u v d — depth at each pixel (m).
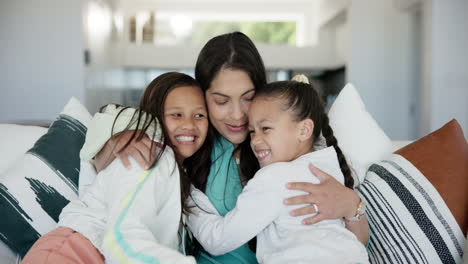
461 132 1.51
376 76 5.73
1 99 5.16
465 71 4.39
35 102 5.16
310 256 1.11
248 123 1.38
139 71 7.20
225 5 8.09
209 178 1.41
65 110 1.61
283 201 1.18
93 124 1.32
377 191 1.42
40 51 5.13
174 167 1.26
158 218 1.23
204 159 1.42
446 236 1.32
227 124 1.39
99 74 5.88
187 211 1.33
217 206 1.37
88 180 1.42
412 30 5.63
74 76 5.13
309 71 7.74
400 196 1.38
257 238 1.26
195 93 1.34
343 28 6.89
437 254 1.31
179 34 8.13
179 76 1.36
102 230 1.21
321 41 7.46
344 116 1.67
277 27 9.22
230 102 1.37
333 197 1.20
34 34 5.12
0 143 1.61
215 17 8.44
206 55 1.39
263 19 8.57
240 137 1.40
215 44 1.39
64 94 5.14
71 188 1.45
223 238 1.20
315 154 1.29
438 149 1.46
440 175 1.40
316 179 1.24
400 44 5.67
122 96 7.18
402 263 1.32
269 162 1.29
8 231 1.38
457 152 1.44
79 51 5.11
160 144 1.25
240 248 1.35
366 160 1.60
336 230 1.19
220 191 1.38
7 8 5.09
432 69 4.42
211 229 1.24
